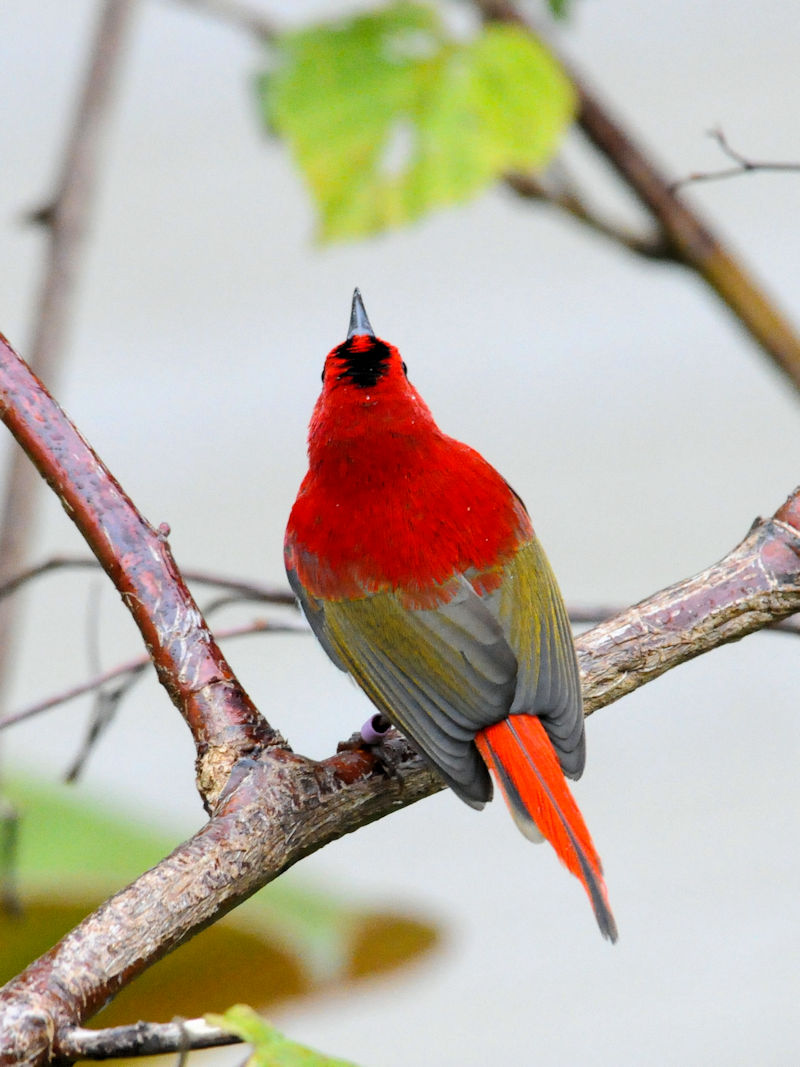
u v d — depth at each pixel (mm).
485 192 9906
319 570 9062
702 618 8031
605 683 8125
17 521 10203
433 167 9953
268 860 6738
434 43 10180
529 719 8102
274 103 10148
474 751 8062
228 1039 5473
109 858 10000
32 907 9766
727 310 11273
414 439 9102
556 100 9977
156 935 6230
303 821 6902
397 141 10039
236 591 9375
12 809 8672
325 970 10352
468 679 8398
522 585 8914
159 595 7453
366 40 10242
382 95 10117
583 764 7930
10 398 7762
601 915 7305
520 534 9148
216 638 8664
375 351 9289
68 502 7633
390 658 8719
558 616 9008
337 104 10133
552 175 11086
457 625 8648
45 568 8750
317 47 10258
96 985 5977
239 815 6746
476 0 11352
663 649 8078
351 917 10586
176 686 7277
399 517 8922
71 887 9758
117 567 7508
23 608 10258
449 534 8875
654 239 11289
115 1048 5562
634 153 11219
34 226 10672
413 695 8523
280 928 10328
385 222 9961
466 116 9914
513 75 9984
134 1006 10203
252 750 7066
